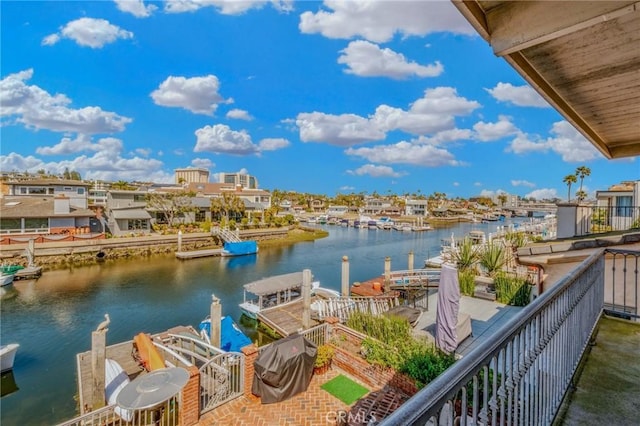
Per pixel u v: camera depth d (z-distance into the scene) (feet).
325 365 28.35
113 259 93.56
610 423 7.70
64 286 68.03
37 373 35.58
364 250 118.52
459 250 60.90
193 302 59.06
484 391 4.68
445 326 24.04
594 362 10.43
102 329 27.20
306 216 258.16
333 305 42.70
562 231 24.17
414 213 286.46
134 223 114.42
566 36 7.07
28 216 89.45
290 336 26.81
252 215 159.22
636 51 7.72
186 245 109.29
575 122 12.32
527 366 6.21
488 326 32.48
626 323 13.48
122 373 28.94
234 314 53.47
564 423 7.75
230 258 100.01
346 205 341.41
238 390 25.34
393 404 22.80
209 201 148.15
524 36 6.26
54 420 27.89
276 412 23.02
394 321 30.66
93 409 25.89
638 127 13.71
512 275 45.34
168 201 128.26
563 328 8.67
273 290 50.98
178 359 29.99
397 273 61.87
